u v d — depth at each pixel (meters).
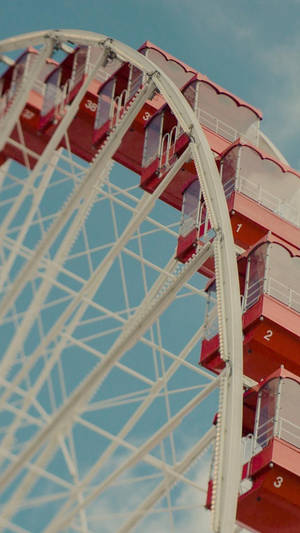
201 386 29.42
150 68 36.69
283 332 36.28
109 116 40.38
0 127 36.00
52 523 28.69
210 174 33.50
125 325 32.09
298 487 32.97
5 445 29.41
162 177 39.44
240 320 30.36
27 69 42.12
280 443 33.12
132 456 29.03
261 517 33.41
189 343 35.34
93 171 33.91
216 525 26.88
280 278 36.84
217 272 31.19
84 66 41.94
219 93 43.47
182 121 35.25
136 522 29.92
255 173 40.69
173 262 37.50
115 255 33.84
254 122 44.31
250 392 34.88
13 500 28.92
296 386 33.94
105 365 28.92
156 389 32.03
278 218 40.34
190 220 37.38
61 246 35.12
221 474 27.59
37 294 32.50
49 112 41.41
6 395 30.47
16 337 31.64
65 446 29.62
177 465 30.19
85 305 34.34
